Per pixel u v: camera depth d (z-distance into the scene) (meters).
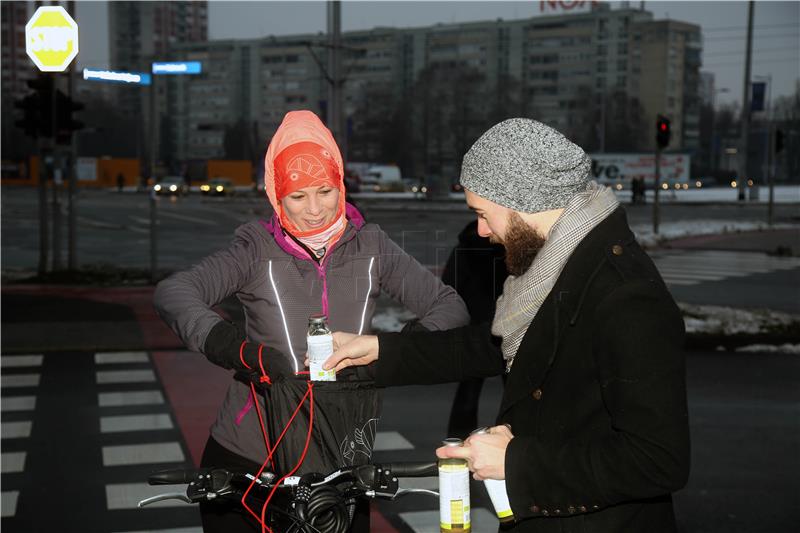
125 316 11.46
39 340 9.86
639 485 1.81
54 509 4.98
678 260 20.23
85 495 5.21
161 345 9.73
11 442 6.29
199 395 7.67
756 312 11.95
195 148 176.00
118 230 29.41
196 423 6.78
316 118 2.76
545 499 1.90
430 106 112.56
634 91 142.50
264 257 2.72
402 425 6.70
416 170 113.88
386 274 2.80
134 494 5.23
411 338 2.46
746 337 10.14
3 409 7.21
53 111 15.49
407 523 4.80
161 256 21.06
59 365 8.90
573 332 1.94
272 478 2.22
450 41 151.12
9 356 9.31
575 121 124.94
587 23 142.88
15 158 85.31
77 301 12.78
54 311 11.86
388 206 39.50
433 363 2.43
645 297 1.87
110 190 72.19
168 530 4.69
